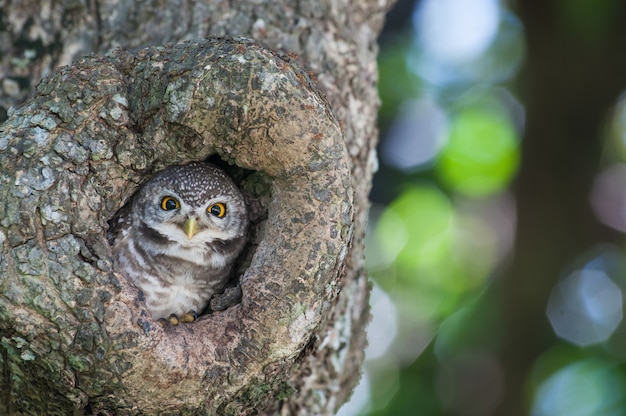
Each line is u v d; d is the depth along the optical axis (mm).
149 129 6566
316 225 6598
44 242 6207
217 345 6559
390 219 13766
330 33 8094
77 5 8133
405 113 13586
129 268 7480
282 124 6473
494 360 13156
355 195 7793
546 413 12391
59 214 6266
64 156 6375
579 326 13273
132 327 6219
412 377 13086
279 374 6770
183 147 6629
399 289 13867
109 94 6523
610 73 13562
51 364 6207
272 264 6617
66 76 6523
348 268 7812
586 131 13852
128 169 6598
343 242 6672
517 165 13891
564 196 13812
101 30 8133
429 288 13875
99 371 6203
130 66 6660
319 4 8125
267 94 6430
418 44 13789
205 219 7492
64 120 6426
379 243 13828
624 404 11812
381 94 13477
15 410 6844
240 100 6422
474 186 13930
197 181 7582
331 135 6598
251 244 7645
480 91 13977
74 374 6234
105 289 6219
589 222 13812
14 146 6332
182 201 7523
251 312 6598
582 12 13156
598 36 13320
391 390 13070
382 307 13711
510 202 14469
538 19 13609
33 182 6258
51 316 6117
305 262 6574
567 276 13641
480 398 12945
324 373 7738
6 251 6141
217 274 7637
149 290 7473
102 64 6590
